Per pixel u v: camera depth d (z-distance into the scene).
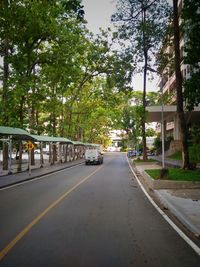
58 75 41.16
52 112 50.28
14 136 34.38
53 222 11.16
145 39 39.19
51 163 52.47
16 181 25.59
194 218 11.38
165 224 11.07
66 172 37.12
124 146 155.50
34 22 33.09
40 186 23.03
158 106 51.47
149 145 105.81
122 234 9.60
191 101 20.50
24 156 78.25
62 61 38.09
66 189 20.94
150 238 9.22
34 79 37.88
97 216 12.27
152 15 36.94
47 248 8.10
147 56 41.69
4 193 19.42
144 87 46.25
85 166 49.12
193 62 19.92
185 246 8.45
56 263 7.01
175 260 7.32
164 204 15.30
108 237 9.23
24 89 34.38
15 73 36.06
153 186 20.39
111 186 22.66
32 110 47.56
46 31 35.53
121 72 42.66
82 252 7.80
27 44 36.19
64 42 37.56
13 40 34.69
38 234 9.48
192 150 27.12
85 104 66.31
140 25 37.78
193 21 19.75
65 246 8.28
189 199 15.93
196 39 19.64
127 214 12.75
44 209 13.70
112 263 7.05
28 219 11.63
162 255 7.68
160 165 42.44
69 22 37.84
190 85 20.27
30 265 6.88
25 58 37.66
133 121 79.88
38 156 86.81
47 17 32.84
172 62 40.25
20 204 15.11
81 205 14.79
